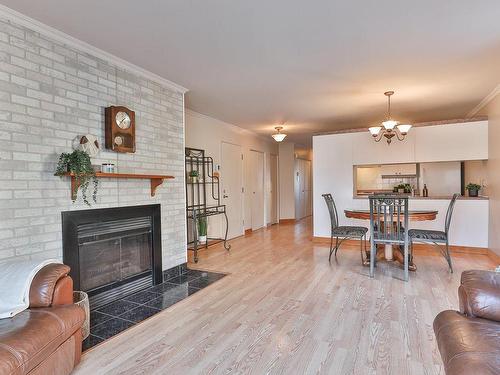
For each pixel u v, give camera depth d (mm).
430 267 4031
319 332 2354
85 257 2844
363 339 2238
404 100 4602
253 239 6270
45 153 2441
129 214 3191
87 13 2236
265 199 8094
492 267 3992
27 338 1500
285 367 1932
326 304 2875
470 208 4746
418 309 2729
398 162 5172
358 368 1903
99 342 2266
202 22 2383
